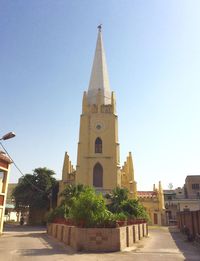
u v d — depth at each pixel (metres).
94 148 60.44
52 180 66.62
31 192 62.59
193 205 68.56
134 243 26.66
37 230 47.19
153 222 65.25
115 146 60.09
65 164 64.44
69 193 38.62
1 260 15.23
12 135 23.22
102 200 22.73
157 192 69.88
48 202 63.84
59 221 31.72
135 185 61.91
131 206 35.00
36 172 64.94
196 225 29.58
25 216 73.94
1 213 32.31
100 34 72.75
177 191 85.94
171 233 42.47
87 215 21.56
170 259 16.70
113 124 61.81
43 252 18.91
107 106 63.28
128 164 64.50
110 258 16.78
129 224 26.44
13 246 22.58
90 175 58.59
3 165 32.06
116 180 57.88
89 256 17.42
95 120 62.22
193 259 16.83
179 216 50.94
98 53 70.00
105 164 58.91
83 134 61.47
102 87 65.75
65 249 21.03
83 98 64.75
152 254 19.00
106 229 20.95
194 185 77.88
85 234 20.75
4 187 32.72
